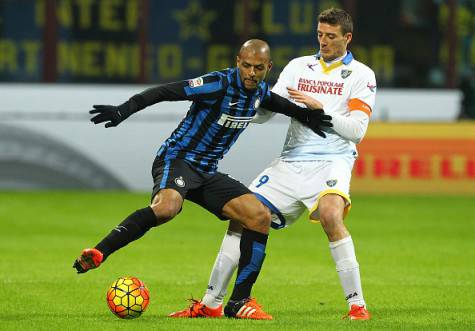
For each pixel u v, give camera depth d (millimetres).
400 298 34281
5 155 69875
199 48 84250
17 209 60594
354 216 59375
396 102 78562
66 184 70375
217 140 29062
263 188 30828
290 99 31031
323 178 30203
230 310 29453
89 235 50594
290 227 55406
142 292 28609
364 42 85312
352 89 30453
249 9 79000
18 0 81812
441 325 28844
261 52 27969
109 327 27406
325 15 30281
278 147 69375
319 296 34719
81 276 38438
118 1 82938
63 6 82438
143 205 62844
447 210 62406
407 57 85375
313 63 31047
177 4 83875
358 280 29359
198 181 29031
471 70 84125
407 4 85125
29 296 33781
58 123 70000
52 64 75938
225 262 29797
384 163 70188
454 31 79375
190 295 34594
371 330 27531
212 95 28422
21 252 44938
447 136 70500
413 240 50156
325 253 46000
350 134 29875
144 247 46812
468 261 43656
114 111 27891
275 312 31344
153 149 70438
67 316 29875
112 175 70438
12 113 70812
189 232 52531
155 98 28328
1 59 82062
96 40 82938
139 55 77438
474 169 70562
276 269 41125
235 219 29297
